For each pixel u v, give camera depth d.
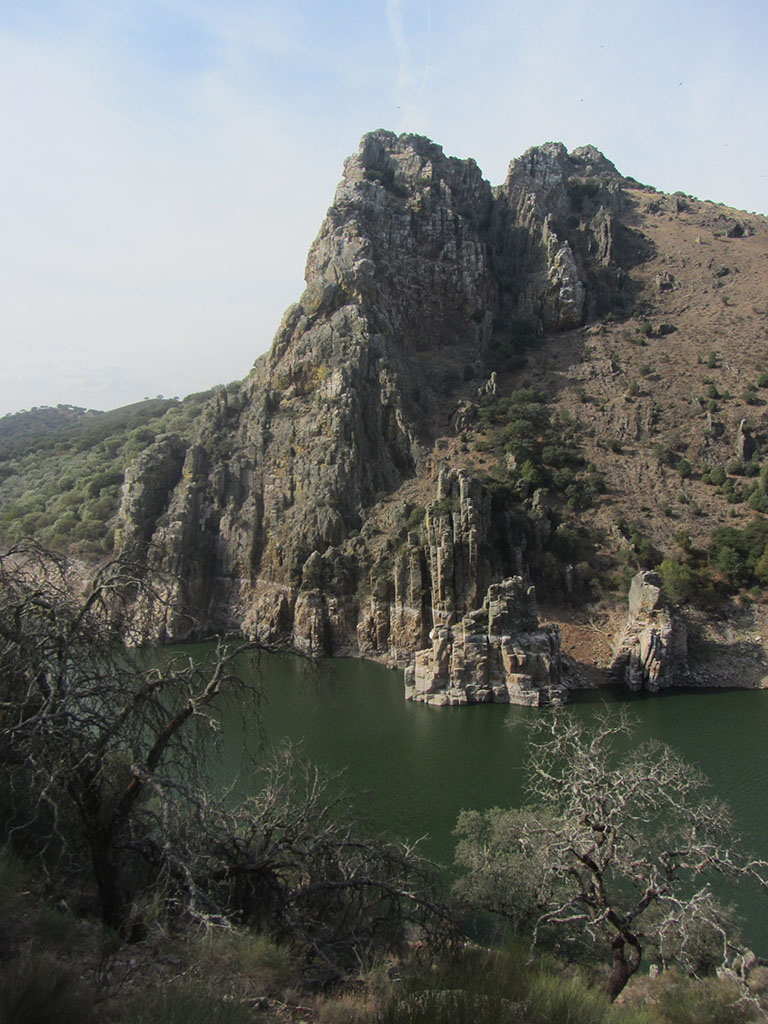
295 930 15.02
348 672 74.19
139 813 15.88
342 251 107.56
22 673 14.88
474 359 112.00
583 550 81.44
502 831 29.52
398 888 17.62
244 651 18.28
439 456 92.50
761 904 30.38
